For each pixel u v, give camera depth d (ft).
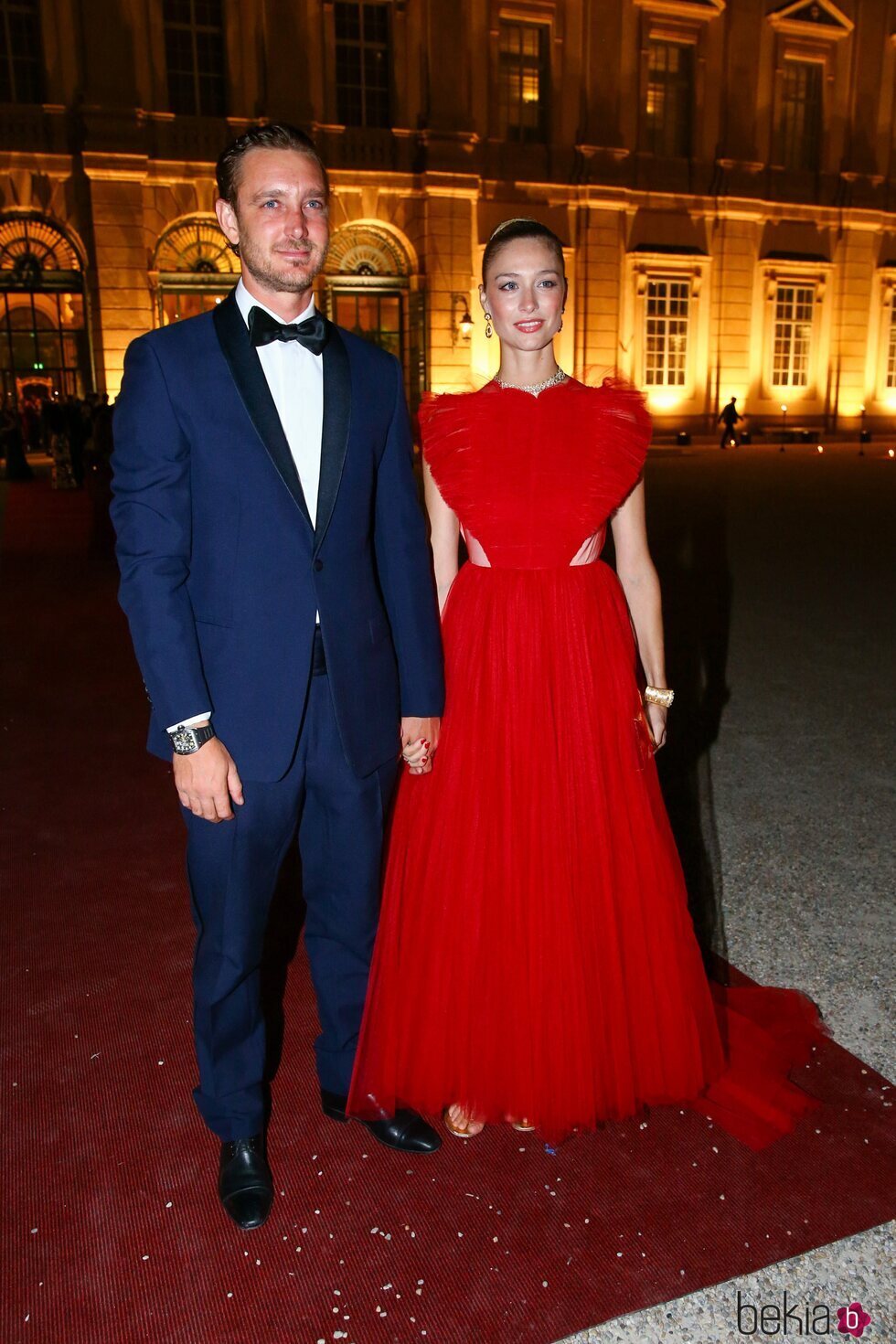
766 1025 8.32
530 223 6.92
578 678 7.03
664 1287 6.03
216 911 6.63
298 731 6.36
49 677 19.07
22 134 65.10
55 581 28.60
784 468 64.75
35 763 14.69
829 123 85.46
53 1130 7.36
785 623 22.76
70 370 71.67
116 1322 5.86
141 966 9.43
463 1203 6.69
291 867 11.26
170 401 5.97
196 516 6.19
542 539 7.02
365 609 6.64
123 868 11.42
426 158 71.56
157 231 67.97
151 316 68.18
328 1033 7.41
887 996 8.89
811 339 89.15
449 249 73.20
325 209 6.06
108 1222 6.55
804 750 14.74
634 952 7.18
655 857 7.26
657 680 7.61
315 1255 6.29
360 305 74.64
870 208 87.56
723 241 83.25
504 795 6.96
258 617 6.24
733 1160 7.02
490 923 7.01
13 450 59.77
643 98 78.43
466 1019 7.08
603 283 78.95
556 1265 6.19
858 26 83.87
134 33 64.95
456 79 71.31
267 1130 7.40
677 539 35.53
